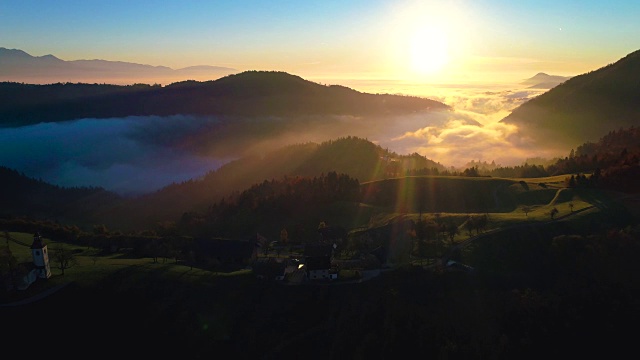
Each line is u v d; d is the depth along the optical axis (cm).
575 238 13450
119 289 12788
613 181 17638
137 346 11612
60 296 12331
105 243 16850
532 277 12812
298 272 13775
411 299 11912
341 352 10931
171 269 13838
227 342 11588
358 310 11800
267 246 17050
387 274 12888
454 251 14012
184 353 11438
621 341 10725
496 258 13525
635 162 18662
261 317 12050
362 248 15525
